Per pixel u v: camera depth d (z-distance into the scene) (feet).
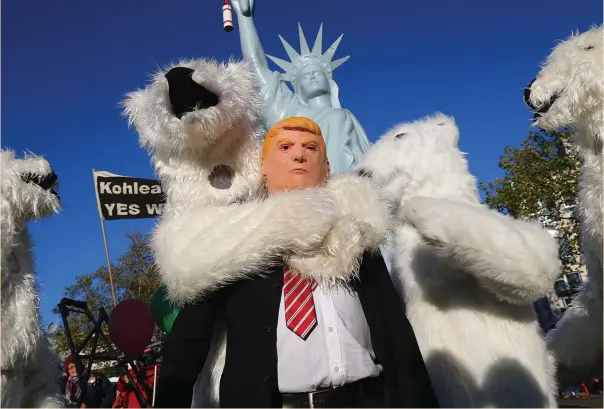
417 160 10.00
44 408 9.83
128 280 64.69
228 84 8.23
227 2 21.29
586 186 9.02
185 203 8.91
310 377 6.59
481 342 8.34
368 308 7.35
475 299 8.66
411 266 9.21
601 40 8.34
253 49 26.99
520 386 8.01
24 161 10.27
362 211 7.64
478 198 10.05
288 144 8.09
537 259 7.52
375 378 6.91
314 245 7.09
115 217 23.76
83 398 15.01
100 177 23.72
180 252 7.16
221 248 6.97
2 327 9.31
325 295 7.08
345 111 25.91
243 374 6.73
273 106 25.89
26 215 10.34
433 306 8.81
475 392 8.16
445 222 7.64
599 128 8.36
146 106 8.77
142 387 17.12
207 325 7.35
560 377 10.80
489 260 7.50
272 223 7.02
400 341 7.09
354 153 24.14
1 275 9.44
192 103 8.27
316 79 28.02
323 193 7.45
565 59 8.57
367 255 7.68
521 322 8.57
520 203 55.62
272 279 7.22
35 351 9.86
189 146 8.70
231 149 9.15
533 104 8.87
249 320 6.99
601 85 8.07
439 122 10.81
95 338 15.62
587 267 9.70
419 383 6.81
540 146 57.11
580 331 10.14
